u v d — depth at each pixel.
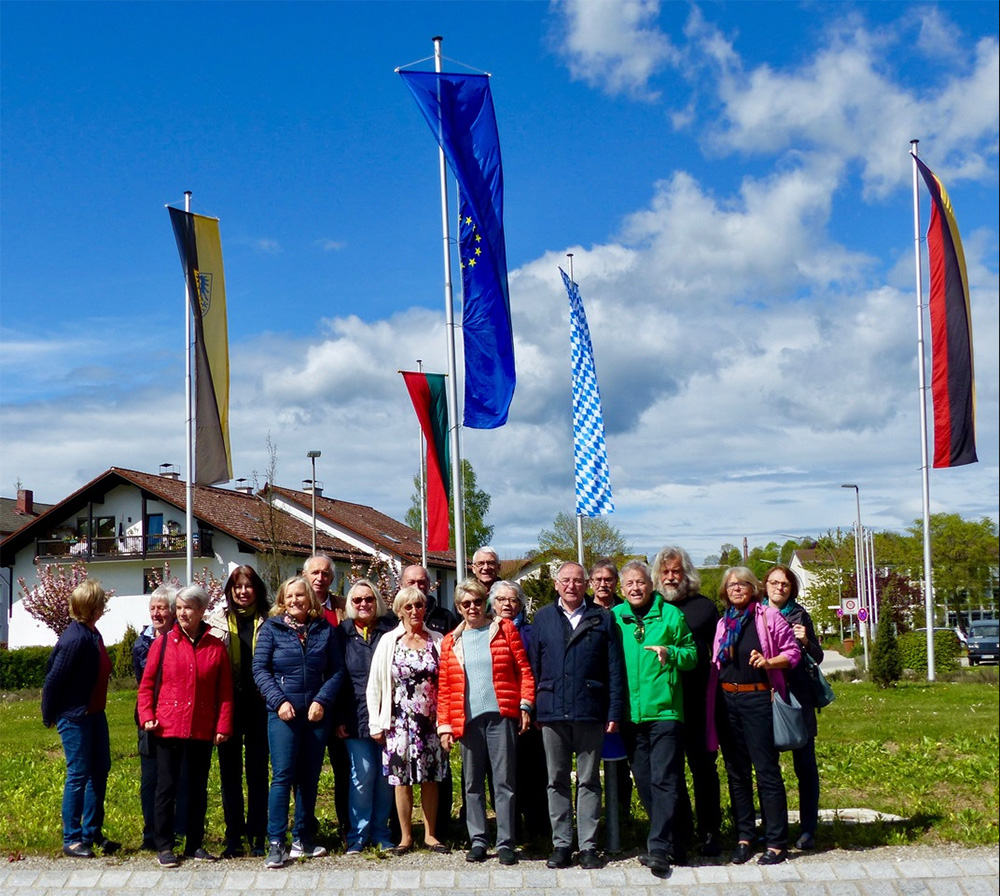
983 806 8.88
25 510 64.25
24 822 8.90
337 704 8.08
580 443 16.47
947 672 28.23
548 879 7.11
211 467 18.52
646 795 7.50
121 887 7.15
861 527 54.75
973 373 21.61
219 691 7.94
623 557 55.66
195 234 18.70
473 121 13.24
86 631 8.18
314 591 8.16
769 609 7.62
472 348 13.21
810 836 7.60
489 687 7.71
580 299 16.88
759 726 7.45
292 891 7.00
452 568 60.06
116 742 14.50
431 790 7.98
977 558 62.50
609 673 7.54
